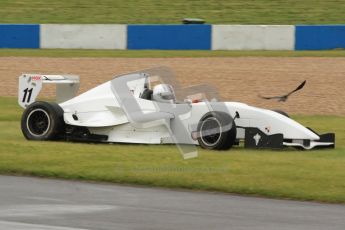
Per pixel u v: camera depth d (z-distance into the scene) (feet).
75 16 393.70
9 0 427.33
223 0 419.33
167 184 98.99
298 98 220.02
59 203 87.86
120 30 334.44
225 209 86.22
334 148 135.13
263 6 406.62
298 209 86.99
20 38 336.90
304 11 395.55
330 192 94.48
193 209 86.02
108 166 108.37
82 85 234.99
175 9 403.95
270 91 230.07
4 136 144.77
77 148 123.75
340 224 80.18
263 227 78.13
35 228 76.23
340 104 211.20
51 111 134.31
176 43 332.80
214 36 331.57
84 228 76.64
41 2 422.00
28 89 143.43
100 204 87.71
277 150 130.52
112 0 422.41
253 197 93.50
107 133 135.74
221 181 99.35
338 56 307.58
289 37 330.34
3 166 108.47
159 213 83.71
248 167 107.65
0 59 294.66
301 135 129.18
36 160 111.96
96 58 298.15
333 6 403.75
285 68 273.75
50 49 332.80
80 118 137.18
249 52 321.93
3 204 86.84
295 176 101.65
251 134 128.77
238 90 230.68
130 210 84.89
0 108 198.08
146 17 390.01
